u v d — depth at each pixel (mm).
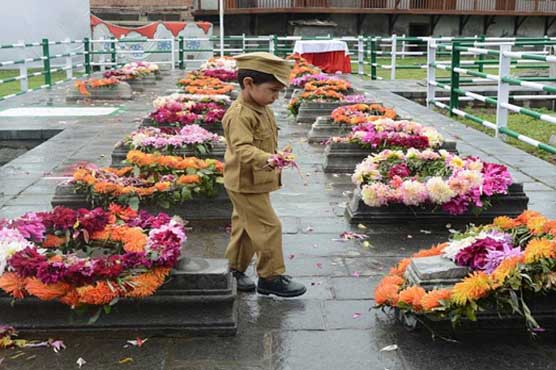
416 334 3250
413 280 3285
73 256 3271
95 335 3203
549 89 8086
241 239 3738
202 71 14633
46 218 3516
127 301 3182
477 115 13719
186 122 7684
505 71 9336
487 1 29688
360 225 4965
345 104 10078
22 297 3158
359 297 3713
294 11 27844
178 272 3213
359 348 3121
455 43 12367
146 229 3598
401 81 17734
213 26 28469
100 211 3574
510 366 2953
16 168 6922
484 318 3199
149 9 27641
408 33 29891
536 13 30141
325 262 4254
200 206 5082
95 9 27406
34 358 3016
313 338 3229
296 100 10438
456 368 2938
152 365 2959
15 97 13555
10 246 3219
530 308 3195
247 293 3775
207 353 3072
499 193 4961
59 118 10625
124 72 15344
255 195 3570
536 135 11062
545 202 5688
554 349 3105
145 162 5168
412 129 6867
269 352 3086
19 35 23188
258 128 3514
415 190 4863
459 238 3641
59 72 22953
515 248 3268
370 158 5426
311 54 19250
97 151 7801
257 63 3389
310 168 6926
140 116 10852
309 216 5258
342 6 28531
